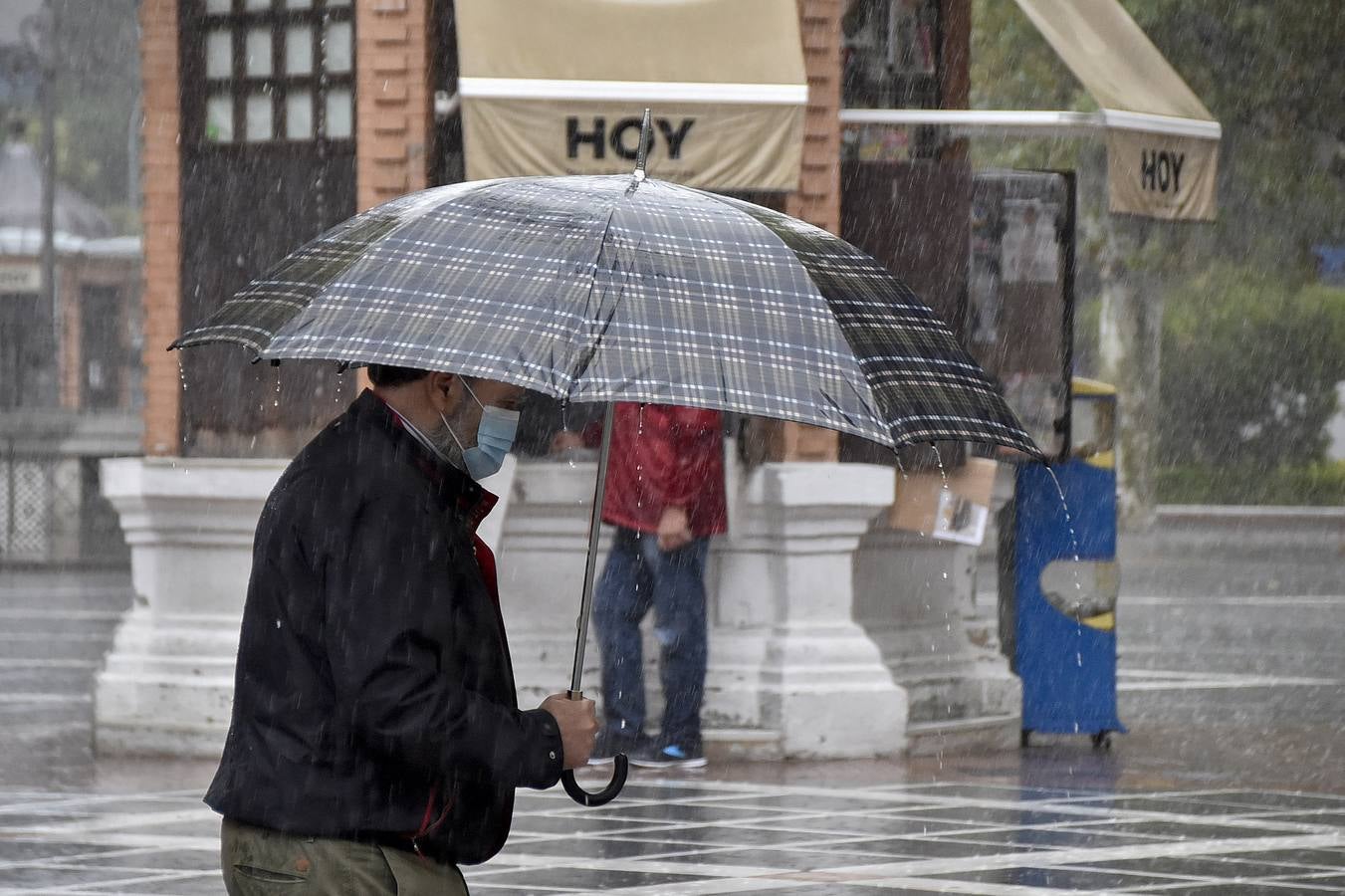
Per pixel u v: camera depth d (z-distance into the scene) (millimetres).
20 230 122062
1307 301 154875
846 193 34719
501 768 11266
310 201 34812
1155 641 53969
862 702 33344
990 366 34594
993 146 108438
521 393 11859
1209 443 157250
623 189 12359
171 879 23781
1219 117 104812
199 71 35156
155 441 35062
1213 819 28094
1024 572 35219
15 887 23219
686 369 11133
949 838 26484
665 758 32125
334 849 11227
